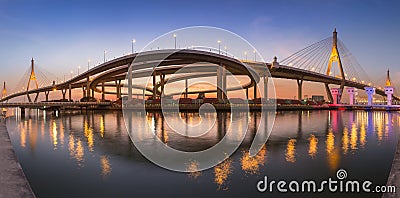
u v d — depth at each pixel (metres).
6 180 6.44
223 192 8.39
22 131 26.39
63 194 8.28
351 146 16.73
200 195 8.14
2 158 8.29
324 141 18.78
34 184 9.21
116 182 9.33
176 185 8.99
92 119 44.16
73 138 20.72
